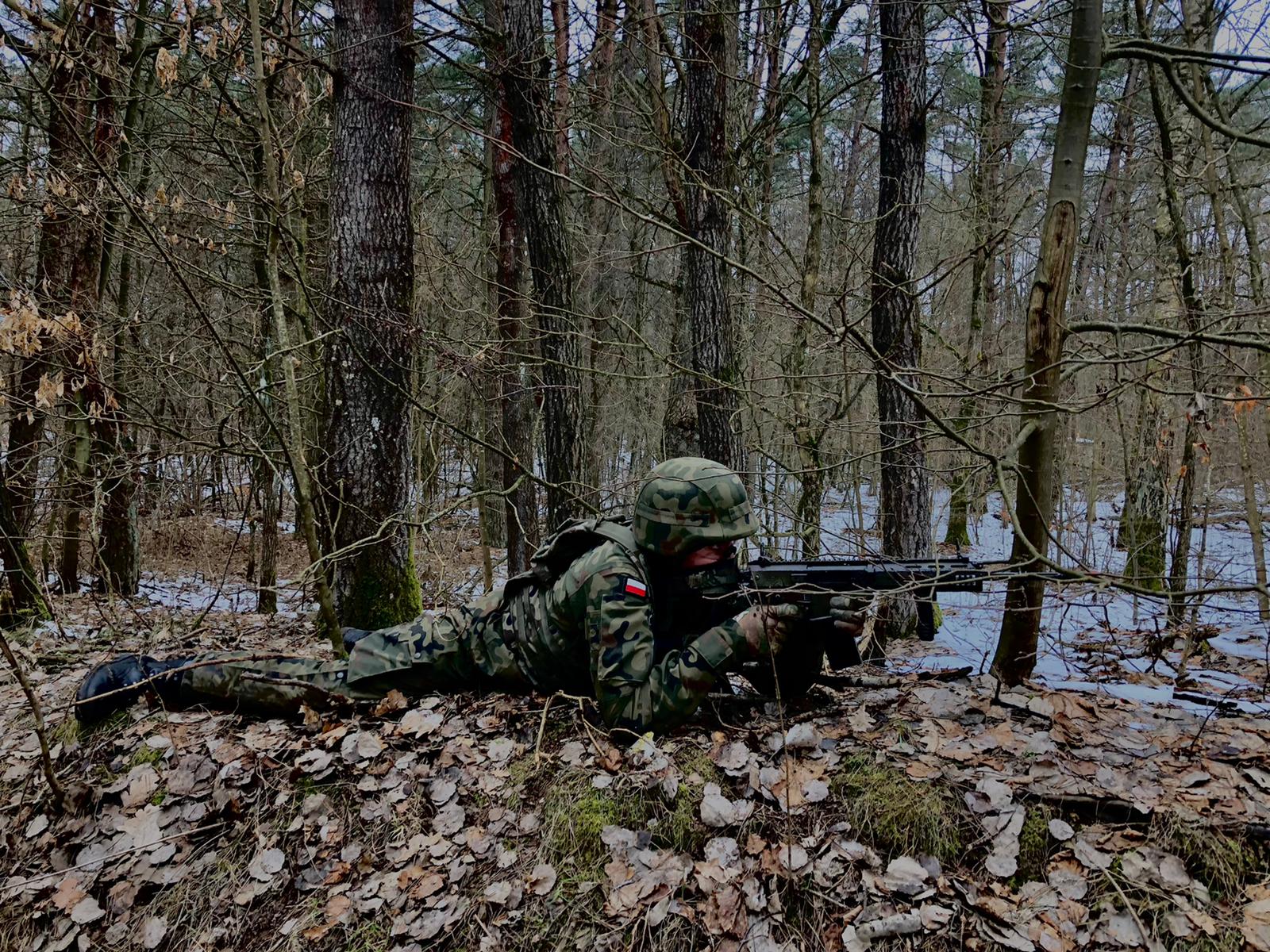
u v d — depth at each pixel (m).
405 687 3.67
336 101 5.39
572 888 2.71
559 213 7.27
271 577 8.95
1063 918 2.34
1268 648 3.56
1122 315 9.17
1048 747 2.86
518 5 6.71
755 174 11.73
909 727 3.08
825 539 9.43
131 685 3.58
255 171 6.59
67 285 6.69
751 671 3.40
